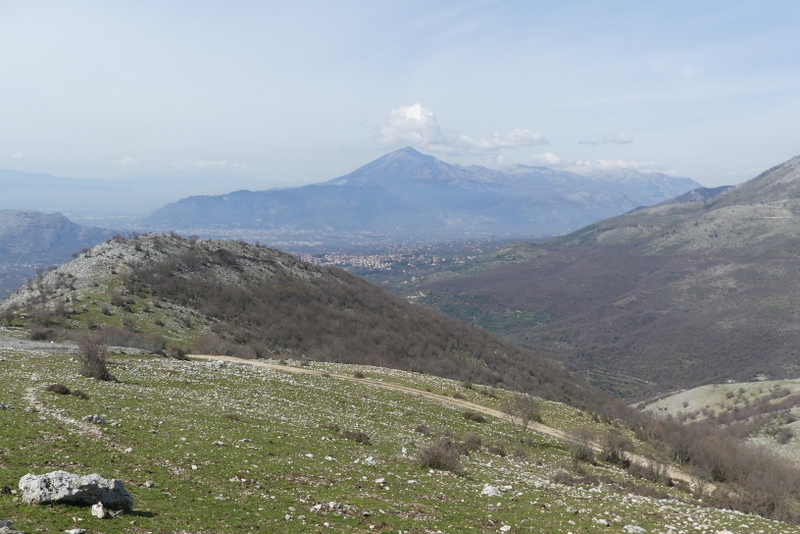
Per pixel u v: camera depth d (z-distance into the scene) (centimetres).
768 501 4459
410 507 2356
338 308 16238
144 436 2812
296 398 5169
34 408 3012
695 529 2655
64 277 12250
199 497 2045
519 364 16875
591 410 9650
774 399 15762
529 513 2559
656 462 5812
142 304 11012
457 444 4612
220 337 10519
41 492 1662
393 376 8125
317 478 2620
